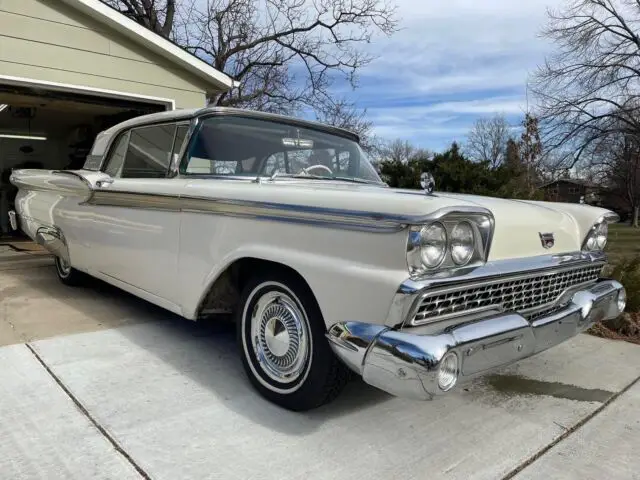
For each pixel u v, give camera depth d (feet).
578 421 8.20
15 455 6.57
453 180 26.81
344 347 6.57
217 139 10.29
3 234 32.50
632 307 14.37
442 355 5.86
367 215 6.34
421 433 7.60
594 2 50.19
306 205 7.12
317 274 6.95
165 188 9.83
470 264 6.73
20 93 21.49
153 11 52.70
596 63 51.21
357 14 51.24
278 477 6.32
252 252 7.97
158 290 10.34
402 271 6.15
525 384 9.68
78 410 7.78
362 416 8.03
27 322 12.00
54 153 39.27
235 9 53.21
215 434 7.25
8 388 8.45
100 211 12.12
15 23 19.38
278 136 11.09
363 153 13.00
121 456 6.62
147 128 11.57
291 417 7.85
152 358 9.98
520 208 8.09
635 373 10.41
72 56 20.84
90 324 11.99
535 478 6.61
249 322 8.61
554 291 8.57
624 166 66.39
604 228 9.64
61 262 15.79
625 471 6.84
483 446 7.32
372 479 6.37
